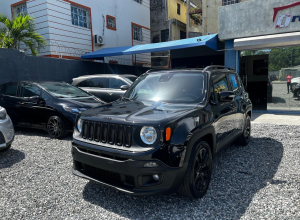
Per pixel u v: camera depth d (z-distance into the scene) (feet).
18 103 21.44
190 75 12.79
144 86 13.51
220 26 32.42
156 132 8.48
